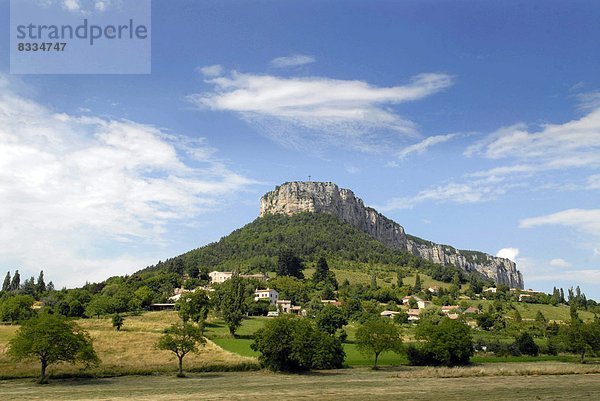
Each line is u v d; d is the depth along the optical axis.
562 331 128.88
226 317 145.25
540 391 73.50
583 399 65.94
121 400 62.25
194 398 64.12
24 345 80.00
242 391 71.19
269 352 100.00
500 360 123.06
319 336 105.50
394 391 72.44
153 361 101.00
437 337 113.25
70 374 86.75
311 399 64.00
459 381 85.88
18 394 67.50
